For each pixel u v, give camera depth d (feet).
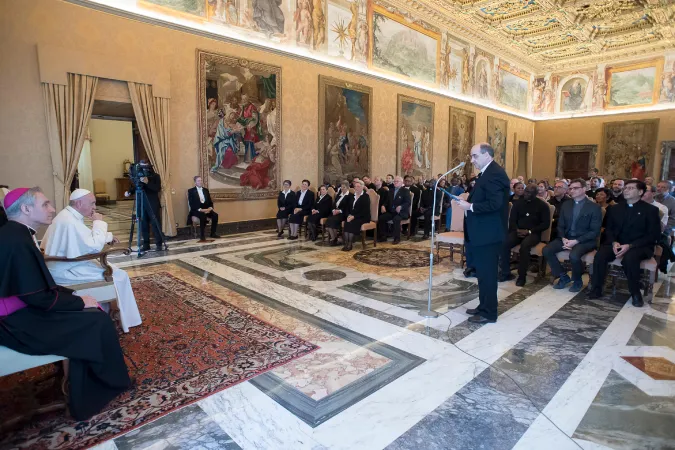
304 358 11.39
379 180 37.73
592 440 7.95
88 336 8.66
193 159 30.53
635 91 63.31
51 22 23.71
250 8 32.99
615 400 9.39
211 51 30.71
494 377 10.41
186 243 28.81
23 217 9.02
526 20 50.14
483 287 14.14
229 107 32.17
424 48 50.37
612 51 61.82
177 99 29.30
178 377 10.25
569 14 48.16
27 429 8.19
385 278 20.01
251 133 33.76
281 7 35.22
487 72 61.87
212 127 31.27
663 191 23.32
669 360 11.41
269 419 8.58
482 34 55.98
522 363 11.18
